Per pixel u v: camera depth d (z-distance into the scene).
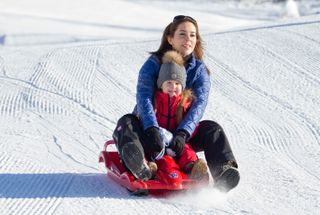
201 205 6.89
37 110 11.78
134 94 13.21
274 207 6.95
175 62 7.44
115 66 15.77
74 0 44.84
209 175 7.77
